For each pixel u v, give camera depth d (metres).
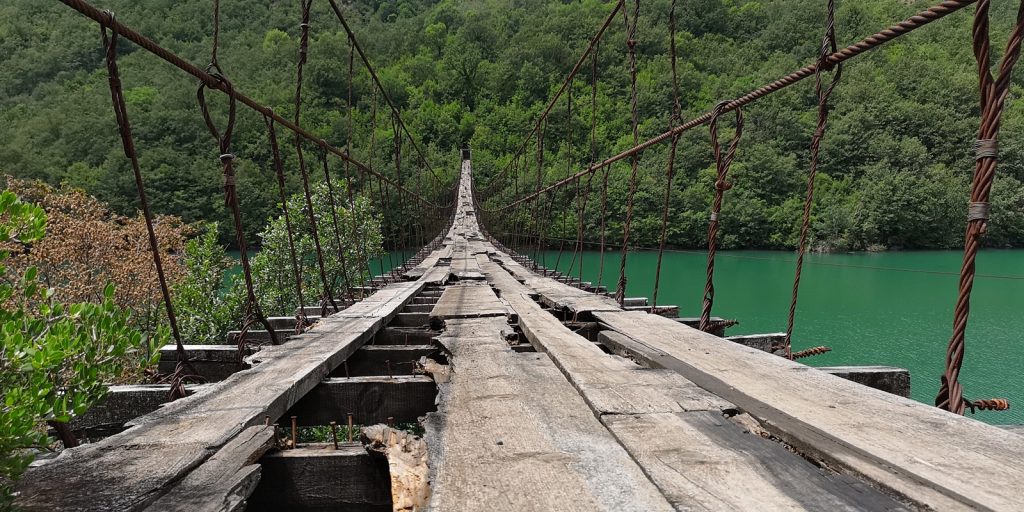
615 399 1.44
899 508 0.85
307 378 1.85
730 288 16.78
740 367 1.78
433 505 0.90
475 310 3.47
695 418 1.29
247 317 2.36
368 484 1.25
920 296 15.19
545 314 3.24
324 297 3.56
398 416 1.94
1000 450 1.04
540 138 10.05
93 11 1.54
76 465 1.06
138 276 6.50
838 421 1.23
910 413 1.27
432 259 9.71
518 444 1.18
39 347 1.00
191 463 1.07
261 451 1.19
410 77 55.56
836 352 10.14
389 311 3.52
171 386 1.78
